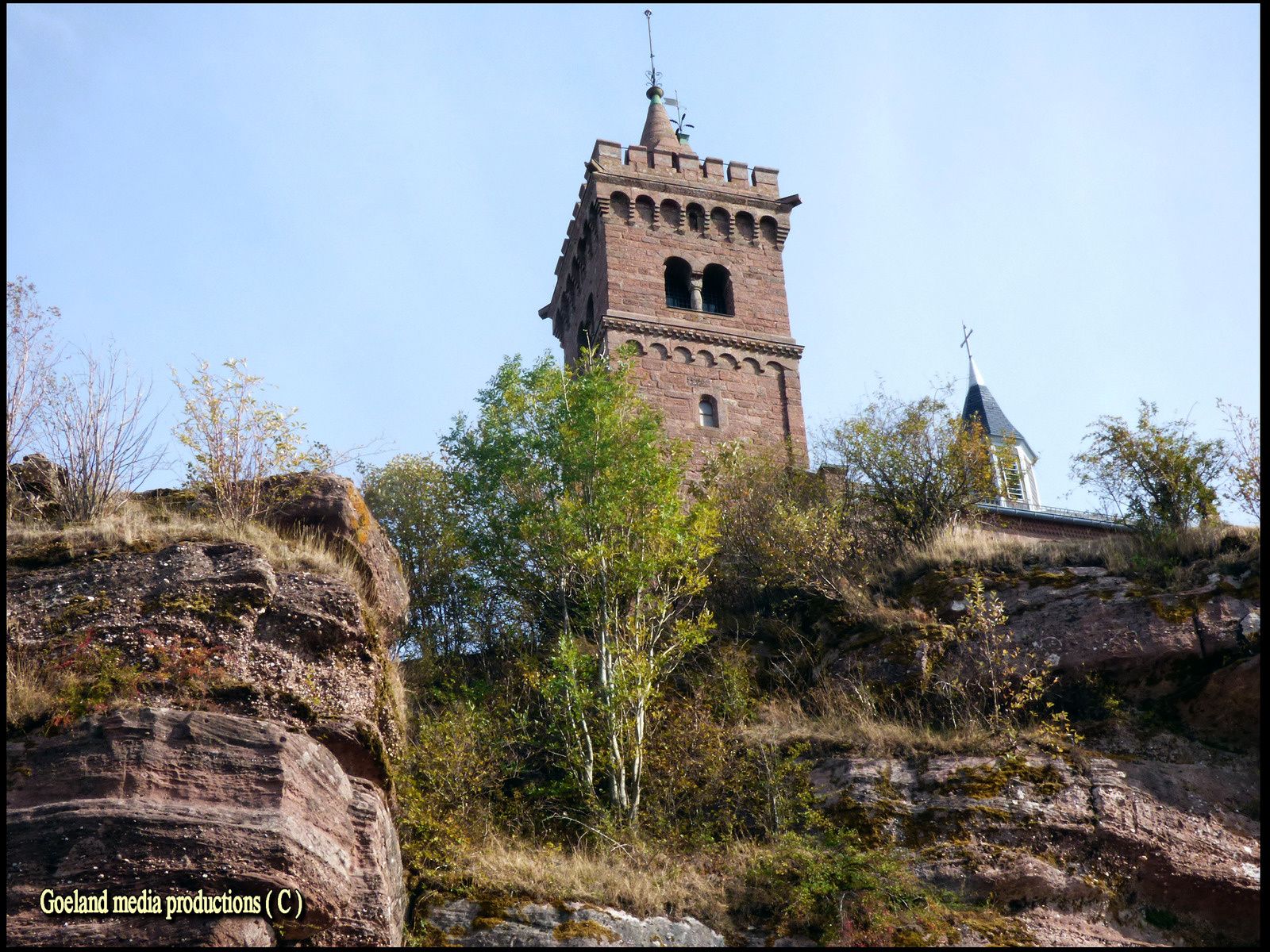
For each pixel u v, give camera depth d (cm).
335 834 1565
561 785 2098
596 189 3984
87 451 2080
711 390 3712
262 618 1767
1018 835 1934
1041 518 3650
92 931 1348
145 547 1848
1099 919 1852
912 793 2036
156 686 1609
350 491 2109
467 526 2684
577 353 4194
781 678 2472
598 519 2488
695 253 3988
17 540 1845
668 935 1716
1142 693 2202
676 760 2139
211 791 1481
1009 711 2219
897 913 1797
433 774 1931
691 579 2466
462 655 2542
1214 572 2316
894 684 2331
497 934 1650
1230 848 1916
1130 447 2698
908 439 2944
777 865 1858
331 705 1744
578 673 2292
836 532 2708
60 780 1450
